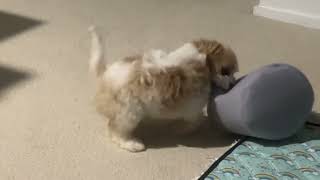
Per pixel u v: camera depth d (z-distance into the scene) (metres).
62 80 1.33
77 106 1.21
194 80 1.03
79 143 1.08
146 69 1.00
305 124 1.16
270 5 1.85
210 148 1.09
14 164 1.00
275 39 1.67
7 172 0.98
